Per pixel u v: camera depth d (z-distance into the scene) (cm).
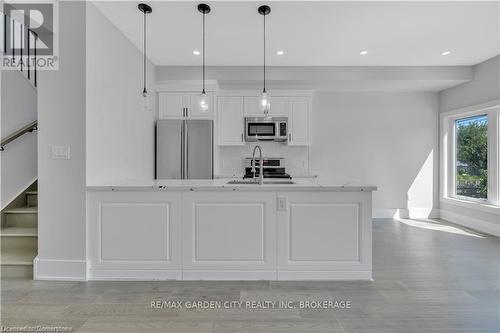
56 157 276
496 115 453
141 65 414
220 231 279
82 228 277
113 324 206
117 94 341
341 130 575
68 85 275
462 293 255
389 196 578
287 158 567
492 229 453
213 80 481
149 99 452
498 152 451
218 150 541
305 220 278
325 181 336
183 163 473
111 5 291
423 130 573
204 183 305
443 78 481
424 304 235
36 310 224
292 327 204
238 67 480
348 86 524
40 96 276
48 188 277
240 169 561
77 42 275
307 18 319
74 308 228
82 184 276
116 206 279
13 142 350
